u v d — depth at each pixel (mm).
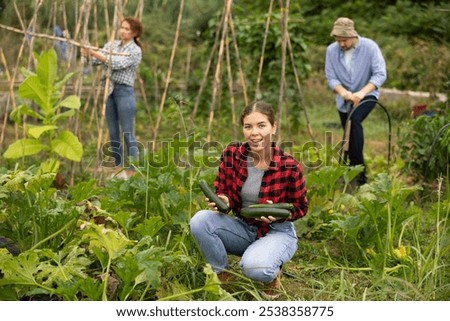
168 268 5324
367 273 5898
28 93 7613
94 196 6406
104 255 4891
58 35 10672
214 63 12539
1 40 11875
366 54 8867
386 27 15867
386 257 5754
